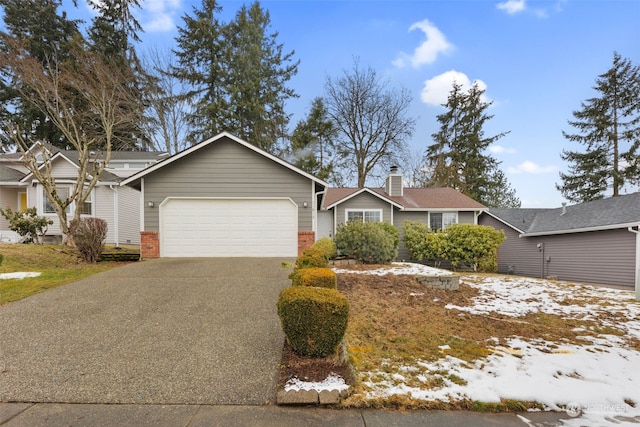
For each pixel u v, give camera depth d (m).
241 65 22.17
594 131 23.27
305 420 2.44
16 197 15.08
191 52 21.80
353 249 10.34
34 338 3.89
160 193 9.79
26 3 20.22
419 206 15.52
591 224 12.20
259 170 10.09
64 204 10.84
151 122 19.25
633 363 3.44
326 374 3.00
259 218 10.07
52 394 2.74
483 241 12.62
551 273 14.05
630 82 22.16
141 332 4.10
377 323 4.69
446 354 3.63
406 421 2.44
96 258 9.02
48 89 12.19
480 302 6.24
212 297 5.56
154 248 9.65
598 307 5.96
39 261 8.33
